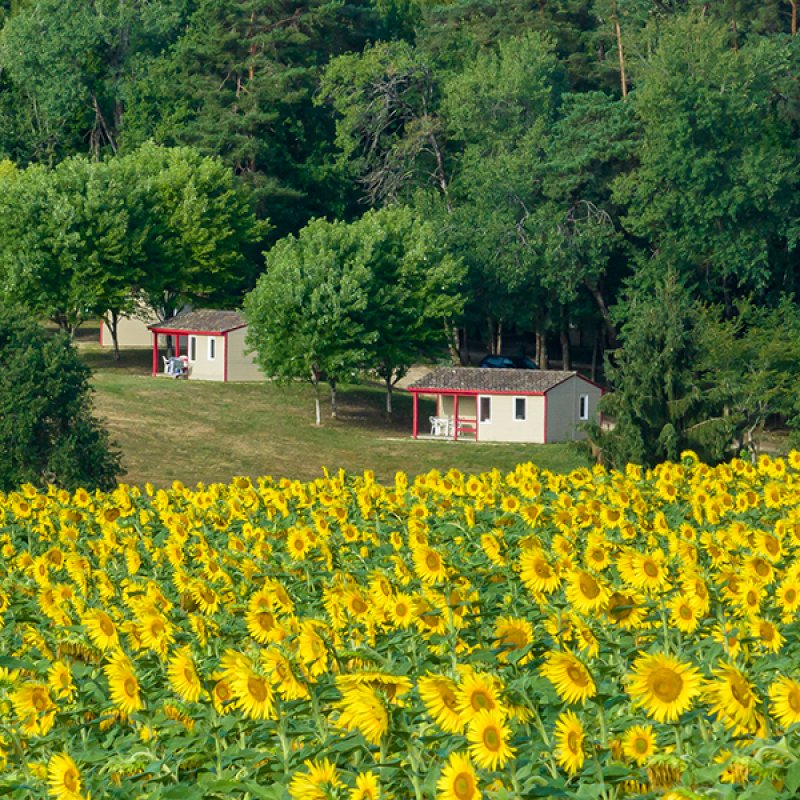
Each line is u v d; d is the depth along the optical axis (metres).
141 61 181.25
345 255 122.81
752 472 31.14
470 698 9.18
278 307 116.94
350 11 172.50
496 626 13.22
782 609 14.66
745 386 94.12
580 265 135.25
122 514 28.16
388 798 9.35
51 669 13.35
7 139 180.12
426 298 123.12
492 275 135.25
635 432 81.19
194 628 14.23
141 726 12.30
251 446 108.38
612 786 9.29
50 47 177.62
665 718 9.52
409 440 114.38
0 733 12.60
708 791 8.35
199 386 126.06
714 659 12.42
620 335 133.50
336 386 127.62
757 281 126.19
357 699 9.52
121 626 14.20
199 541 23.27
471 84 142.38
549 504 27.39
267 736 11.01
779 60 130.38
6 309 74.94
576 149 135.50
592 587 13.56
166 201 143.50
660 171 125.50
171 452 103.69
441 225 137.12
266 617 14.02
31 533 28.45
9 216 133.88
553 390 113.56
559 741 9.45
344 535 23.50
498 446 111.81
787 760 8.60
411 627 13.93
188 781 11.01
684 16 142.62
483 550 20.75
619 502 25.75
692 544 17.42
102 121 182.00
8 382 70.62
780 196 125.56
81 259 134.75
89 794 10.15
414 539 21.59
